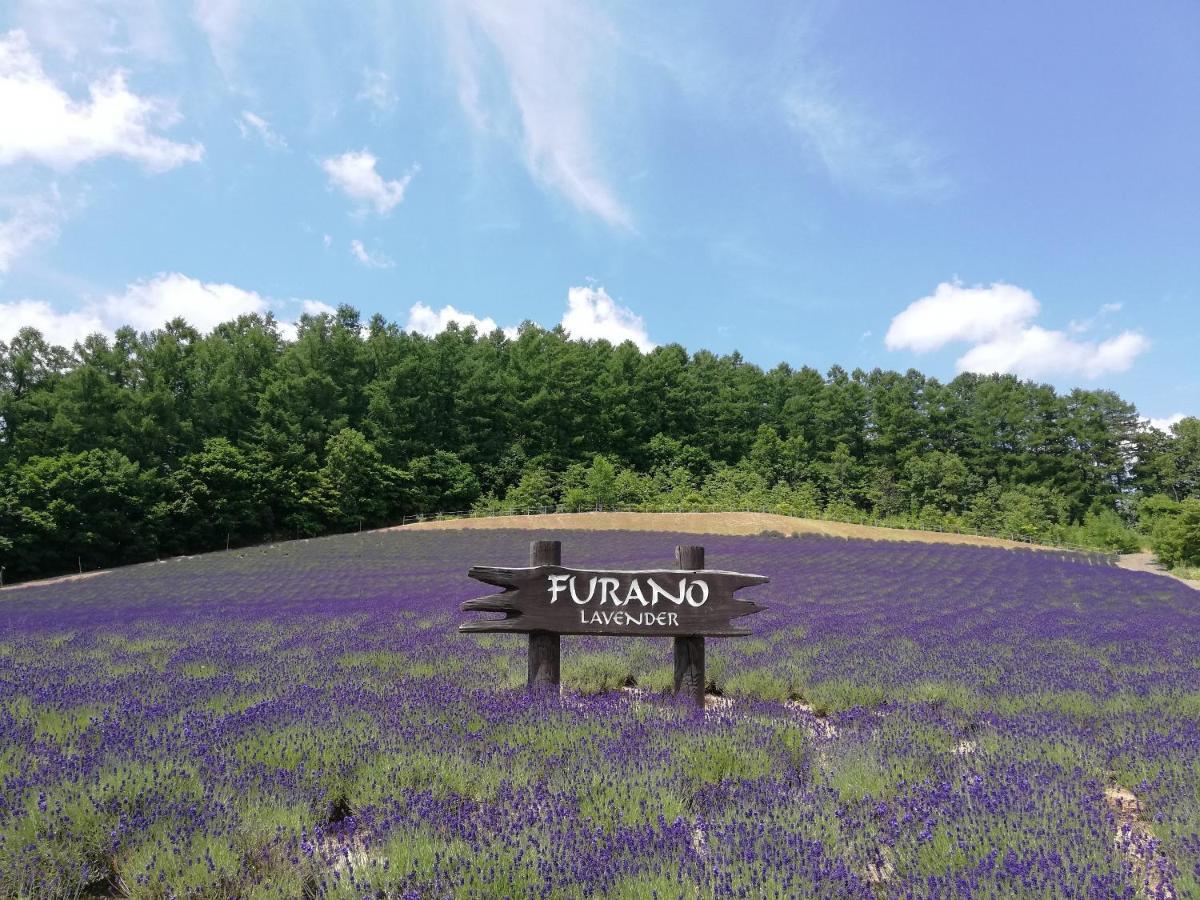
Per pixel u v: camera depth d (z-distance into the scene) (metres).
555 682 5.97
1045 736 5.16
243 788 3.78
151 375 57.47
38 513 40.00
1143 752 4.82
